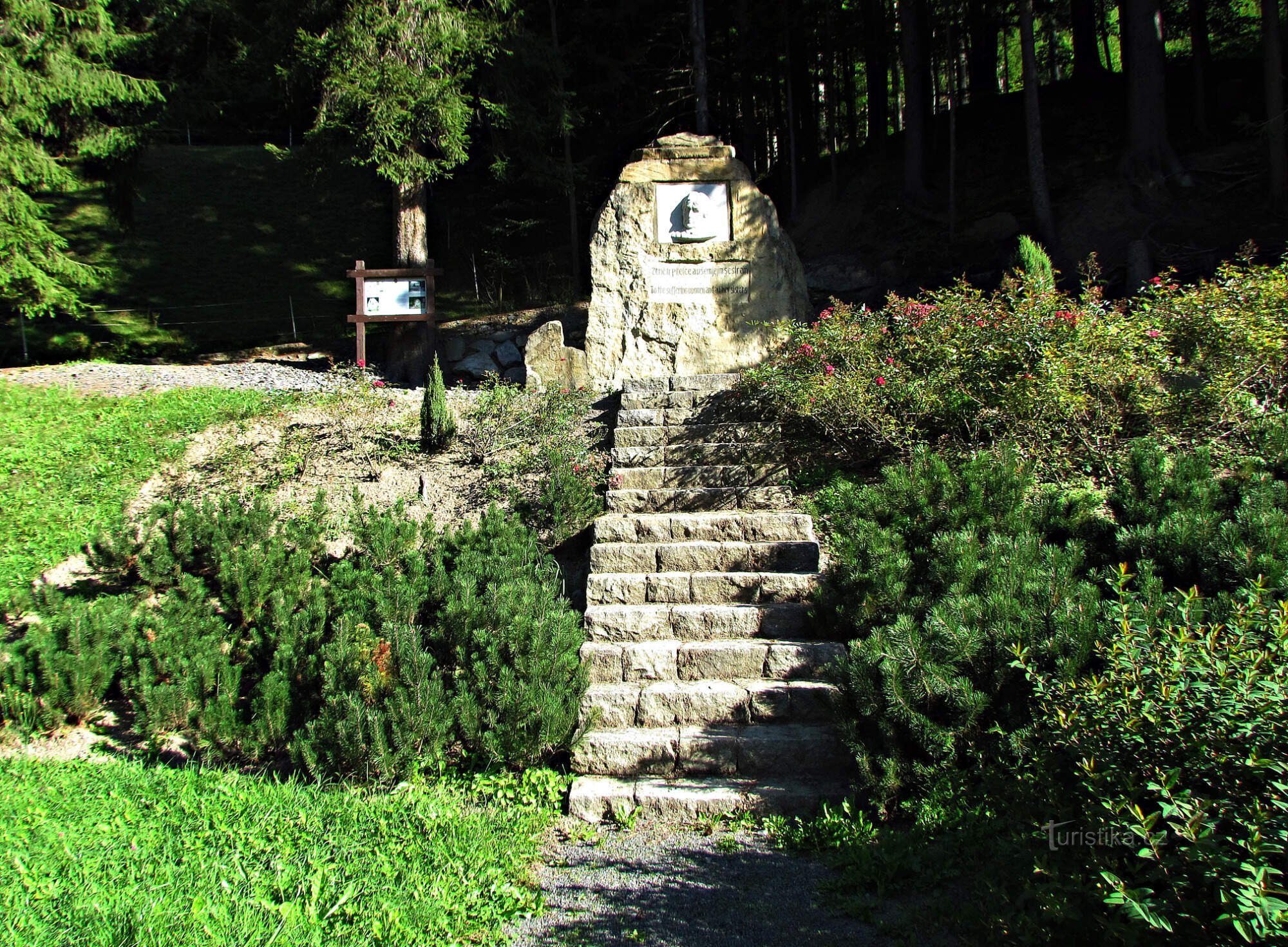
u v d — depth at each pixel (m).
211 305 21.09
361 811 4.98
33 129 14.98
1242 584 5.32
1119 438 7.95
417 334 14.60
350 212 25.81
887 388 8.31
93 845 4.64
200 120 17.59
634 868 4.57
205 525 7.74
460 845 4.61
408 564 7.20
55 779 5.46
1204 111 19.41
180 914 3.91
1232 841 2.90
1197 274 14.35
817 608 6.26
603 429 9.71
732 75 23.64
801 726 5.62
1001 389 8.00
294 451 9.68
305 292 22.08
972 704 4.61
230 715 5.66
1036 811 3.86
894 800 4.81
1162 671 3.36
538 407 9.94
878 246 18.59
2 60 14.20
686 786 5.26
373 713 5.29
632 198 11.69
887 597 5.72
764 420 9.24
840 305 9.88
